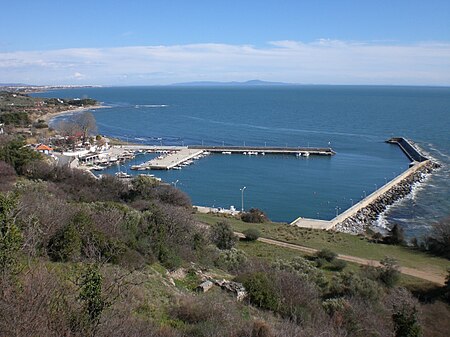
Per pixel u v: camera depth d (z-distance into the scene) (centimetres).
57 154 12000
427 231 6750
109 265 2122
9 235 1409
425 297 3384
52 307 1150
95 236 2312
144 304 1853
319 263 4241
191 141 16175
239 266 3297
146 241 2755
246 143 15675
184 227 3475
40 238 2030
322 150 13675
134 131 18675
